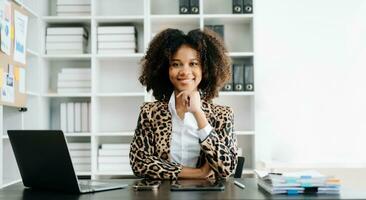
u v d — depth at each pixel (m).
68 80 3.23
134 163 1.65
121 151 3.15
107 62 3.48
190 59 1.67
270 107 3.42
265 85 3.43
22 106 2.72
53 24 3.37
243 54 3.17
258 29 3.46
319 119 3.43
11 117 2.77
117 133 3.15
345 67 3.45
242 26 3.48
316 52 3.45
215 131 1.66
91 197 1.13
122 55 3.15
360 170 2.95
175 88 1.73
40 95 3.13
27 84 3.11
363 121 3.43
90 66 3.47
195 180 1.47
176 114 1.69
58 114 3.44
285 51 3.45
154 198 1.08
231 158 1.54
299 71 3.44
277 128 3.42
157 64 1.81
